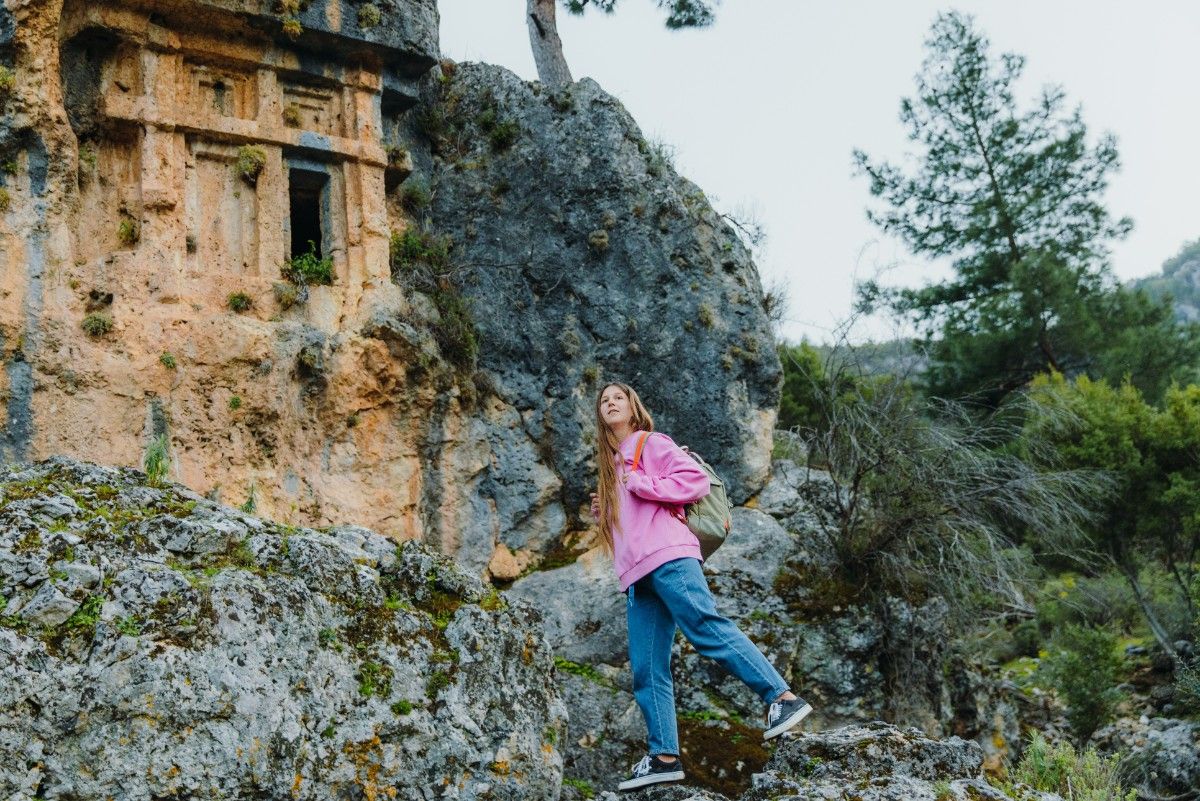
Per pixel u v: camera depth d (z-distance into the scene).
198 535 5.14
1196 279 74.50
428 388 10.86
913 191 23.62
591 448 11.75
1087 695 13.23
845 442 12.37
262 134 10.71
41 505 5.02
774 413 12.52
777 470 12.84
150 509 5.30
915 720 11.00
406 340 10.70
